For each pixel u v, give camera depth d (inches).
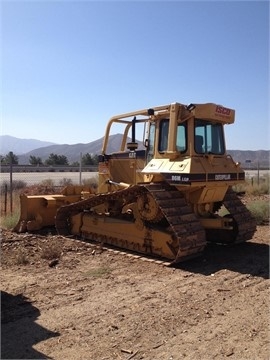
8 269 276.2
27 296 223.0
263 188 847.7
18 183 784.9
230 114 336.2
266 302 217.0
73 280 252.7
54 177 1118.4
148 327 183.3
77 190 445.4
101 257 314.7
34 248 336.5
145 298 221.5
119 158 382.3
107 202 373.1
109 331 179.2
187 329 181.6
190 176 292.4
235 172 338.0
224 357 156.3
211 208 353.7
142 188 317.1
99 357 156.2
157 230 312.0
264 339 171.9
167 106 322.3
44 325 185.3
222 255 326.6
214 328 182.9
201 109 312.7
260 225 470.3
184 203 306.7
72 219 394.9
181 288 240.1
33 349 162.7
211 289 238.7
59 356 157.0
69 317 194.5
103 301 216.2
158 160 329.4
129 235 335.3
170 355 157.6
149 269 282.4
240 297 225.0
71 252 327.3
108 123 395.2
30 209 410.3
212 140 338.6
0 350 161.8
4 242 351.6
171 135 314.5
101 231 361.4
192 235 286.2
